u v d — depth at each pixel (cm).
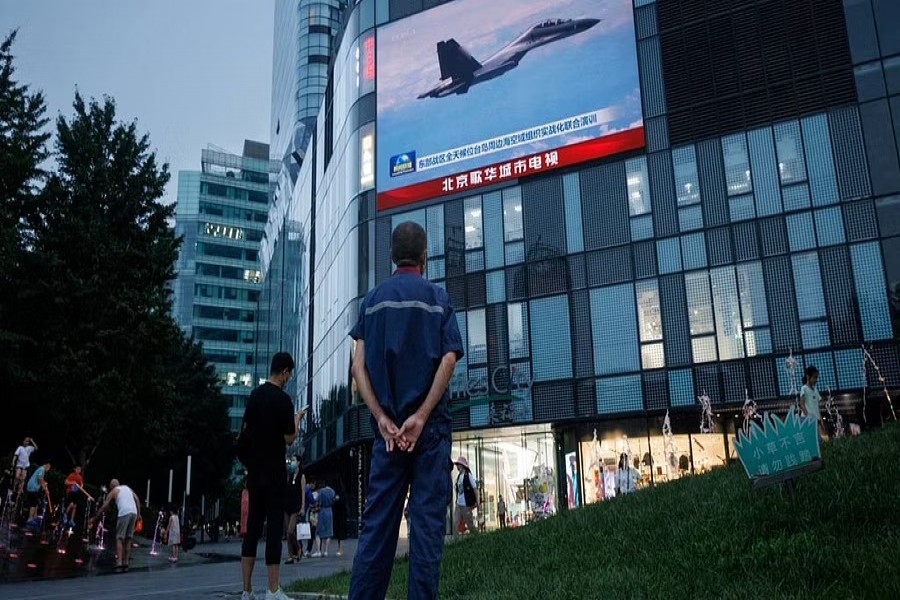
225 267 12556
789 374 2159
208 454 4747
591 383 2456
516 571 566
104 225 2803
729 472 809
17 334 2523
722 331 2280
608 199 2566
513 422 2558
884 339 2055
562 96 2742
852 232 2153
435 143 3003
